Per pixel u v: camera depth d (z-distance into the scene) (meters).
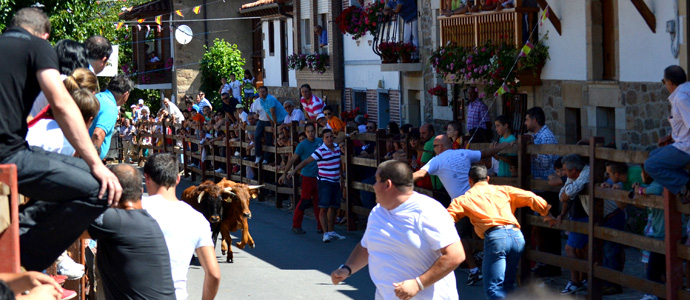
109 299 5.18
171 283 5.24
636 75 12.61
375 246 5.67
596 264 8.77
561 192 9.16
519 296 9.24
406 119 21.22
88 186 4.25
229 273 11.30
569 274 10.48
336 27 24.83
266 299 9.72
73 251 8.05
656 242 7.88
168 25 37.28
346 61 24.73
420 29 19.94
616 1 12.98
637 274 9.98
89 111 4.96
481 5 16.08
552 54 14.79
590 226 8.75
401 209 5.56
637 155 7.99
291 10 28.59
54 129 5.08
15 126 4.18
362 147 15.26
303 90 19.27
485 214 8.05
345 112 21.53
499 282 7.98
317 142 14.40
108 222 5.00
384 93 22.66
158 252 5.16
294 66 27.33
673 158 7.45
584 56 13.83
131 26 38.62
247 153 19.75
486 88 15.58
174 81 36.91
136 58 38.44
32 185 4.18
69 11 17.19
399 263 5.56
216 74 35.38
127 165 5.32
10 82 4.12
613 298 9.06
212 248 5.75
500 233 7.98
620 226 9.02
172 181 5.87
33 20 4.37
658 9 11.97
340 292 10.01
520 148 9.78
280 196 17.88
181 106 36.66
